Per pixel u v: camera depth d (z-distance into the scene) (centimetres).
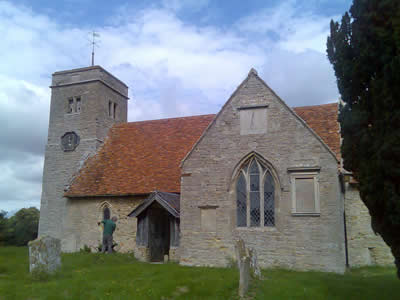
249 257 1103
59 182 2528
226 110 1670
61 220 2458
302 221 1484
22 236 3209
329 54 1188
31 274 1250
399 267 962
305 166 1509
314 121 1894
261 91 1630
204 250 1598
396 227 939
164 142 2414
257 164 1602
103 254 1798
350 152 1063
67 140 2577
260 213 1561
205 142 1678
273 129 1586
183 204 1666
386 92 939
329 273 1373
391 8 951
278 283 1129
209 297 1005
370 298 990
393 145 902
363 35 1020
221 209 1606
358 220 1705
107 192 2114
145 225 1834
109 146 2523
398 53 922
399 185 922
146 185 2069
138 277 1268
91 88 2602
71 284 1145
